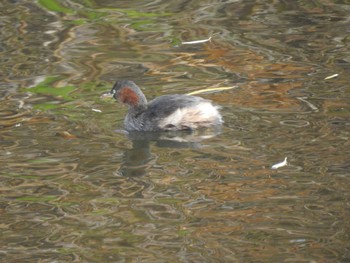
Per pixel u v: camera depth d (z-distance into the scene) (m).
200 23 19.59
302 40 18.25
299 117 14.15
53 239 10.35
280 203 11.10
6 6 20.73
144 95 15.23
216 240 10.19
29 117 14.76
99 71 16.92
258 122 14.05
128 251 9.97
